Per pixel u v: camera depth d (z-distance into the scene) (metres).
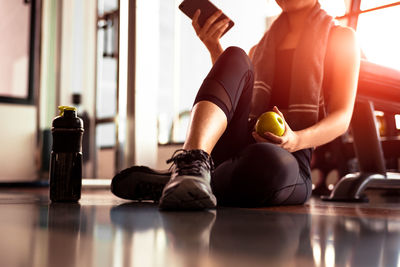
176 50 4.39
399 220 1.05
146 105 2.55
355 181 2.25
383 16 3.64
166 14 4.41
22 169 4.96
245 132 1.57
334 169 3.53
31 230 0.75
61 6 4.84
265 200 1.44
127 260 0.48
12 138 4.92
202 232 0.74
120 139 2.66
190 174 1.14
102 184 3.14
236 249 0.57
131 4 2.52
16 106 4.96
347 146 3.43
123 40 2.59
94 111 4.47
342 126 1.56
